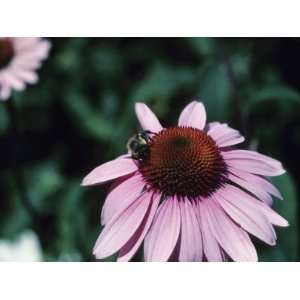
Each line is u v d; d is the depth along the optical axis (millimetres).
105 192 365
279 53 431
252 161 255
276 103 412
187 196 245
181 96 405
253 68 424
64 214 362
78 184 377
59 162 462
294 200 287
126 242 232
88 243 357
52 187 425
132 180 249
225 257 233
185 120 270
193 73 412
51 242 377
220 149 261
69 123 472
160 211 240
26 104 470
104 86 478
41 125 476
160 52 477
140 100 402
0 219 425
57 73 476
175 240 232
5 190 435
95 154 458
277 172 252
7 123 447
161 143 250
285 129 410
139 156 247
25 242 374
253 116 406
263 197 242
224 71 346
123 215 238
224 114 344
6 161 441
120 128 365
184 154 245
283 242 290
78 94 475
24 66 392
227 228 236
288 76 428
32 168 454
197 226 236
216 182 247
